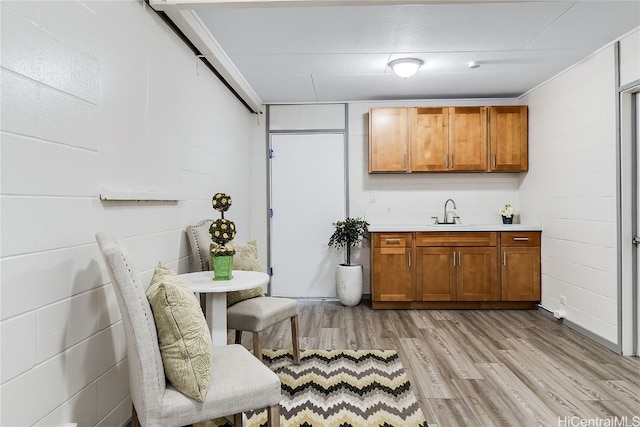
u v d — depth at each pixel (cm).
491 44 304
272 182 472
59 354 143
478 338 318
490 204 460
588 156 324
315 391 226
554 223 376
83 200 158
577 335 326
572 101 347
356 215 469
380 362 268
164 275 163
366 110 465
